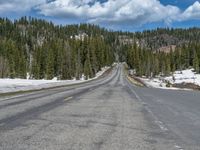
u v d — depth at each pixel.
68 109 13.95
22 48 171.38
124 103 17.53
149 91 33.34
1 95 23.61
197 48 170.00
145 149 6.61
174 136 8.12
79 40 169.00
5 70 116.19
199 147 6.90
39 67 123.75
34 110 13.42
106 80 94.69
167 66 152.00
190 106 16.42
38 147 6.60
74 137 7.72
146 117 11.69
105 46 197.75
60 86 46.62
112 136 7.94
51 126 9.30
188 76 129.50
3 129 8.73
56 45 139.25
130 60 191.38
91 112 12.93
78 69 124.88
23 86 30.69
